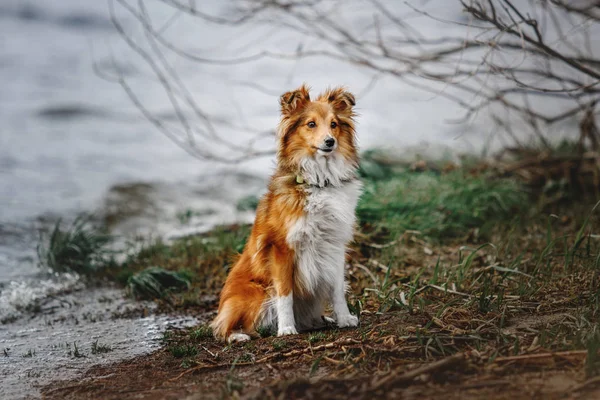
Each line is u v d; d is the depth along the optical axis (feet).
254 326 21.81
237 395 15.61
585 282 22.63
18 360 21.97
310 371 16.98
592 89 31.42
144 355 21.70
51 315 27.55
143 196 47.24
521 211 34.06
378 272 28.22
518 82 25.32
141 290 29.60
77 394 18.10
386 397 14.90
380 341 18.83
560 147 41.04
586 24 27.71
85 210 43.98
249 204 40.27
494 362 16.26
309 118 21.39
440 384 15.39
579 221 32.27
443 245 31.30
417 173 37.99
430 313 21.03
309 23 33.81
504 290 22.98
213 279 30.58
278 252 21.21
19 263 34.76
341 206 21.36
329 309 25.05
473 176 37.04
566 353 16.17
